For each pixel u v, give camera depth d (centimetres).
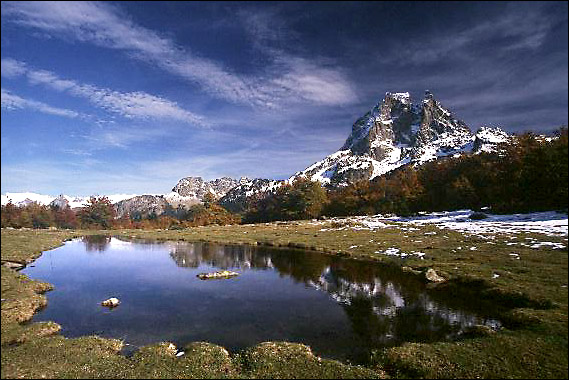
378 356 2406
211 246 8931
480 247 5525
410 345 2517
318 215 15688
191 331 3055
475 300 3609
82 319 3381
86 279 5166
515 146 11006
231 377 2089
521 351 2280
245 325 3184
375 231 8619
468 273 4259
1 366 2192
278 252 7475
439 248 5847
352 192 16800
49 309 3691
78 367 2203
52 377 2053
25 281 4591
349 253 6581
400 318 3225
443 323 3041
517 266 4272
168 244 9588
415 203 13362
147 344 2781
